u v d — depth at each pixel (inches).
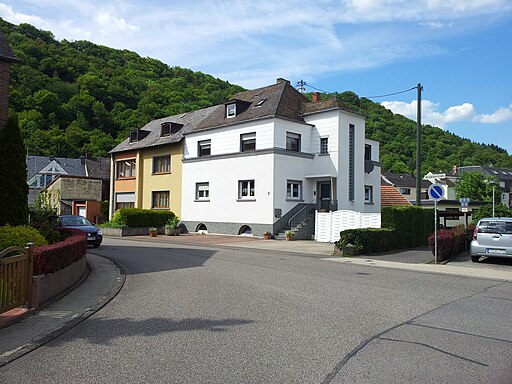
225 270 486.3
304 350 209.8
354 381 172.1
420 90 877.2
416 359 198.2
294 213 1028.5
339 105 1053.2
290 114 1079.0
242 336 233.0
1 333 244.2
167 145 1310.3
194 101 2336.4
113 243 875.4
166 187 1307.8
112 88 2534.5
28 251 298.0
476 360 197.8
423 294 359.3
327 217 924.0
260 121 1041.5
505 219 590.2
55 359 199.9
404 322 265.1
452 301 331.6
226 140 1120.8
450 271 512.4
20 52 2352.4
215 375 177.8
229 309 296.7
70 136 2306.8
